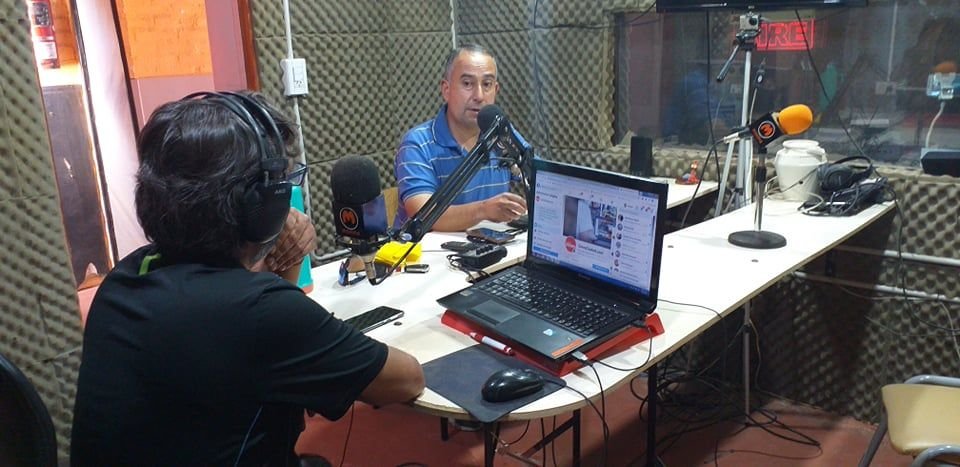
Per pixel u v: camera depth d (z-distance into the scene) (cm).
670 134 273
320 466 129
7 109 178
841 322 239
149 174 92
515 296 145
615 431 235
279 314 93
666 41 264
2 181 179
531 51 294
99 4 306
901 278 224
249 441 95
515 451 224
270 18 251
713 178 255
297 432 105
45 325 193
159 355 90
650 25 266
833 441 228
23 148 183
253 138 95
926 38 212
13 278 185
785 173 223
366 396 104
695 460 218
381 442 230
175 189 91
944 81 211
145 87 320
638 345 131
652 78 271
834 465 213
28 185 185
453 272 176
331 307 154
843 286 235
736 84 251
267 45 252
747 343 238
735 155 249
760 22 213
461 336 138
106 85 313
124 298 95
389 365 105
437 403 112
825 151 236
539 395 115
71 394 201
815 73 235
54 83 296
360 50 282
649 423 183
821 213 209
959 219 210
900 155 224
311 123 270
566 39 280
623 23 272
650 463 187
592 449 225
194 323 90
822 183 216
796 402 254
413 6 298
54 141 299
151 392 90
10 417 103
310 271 166
